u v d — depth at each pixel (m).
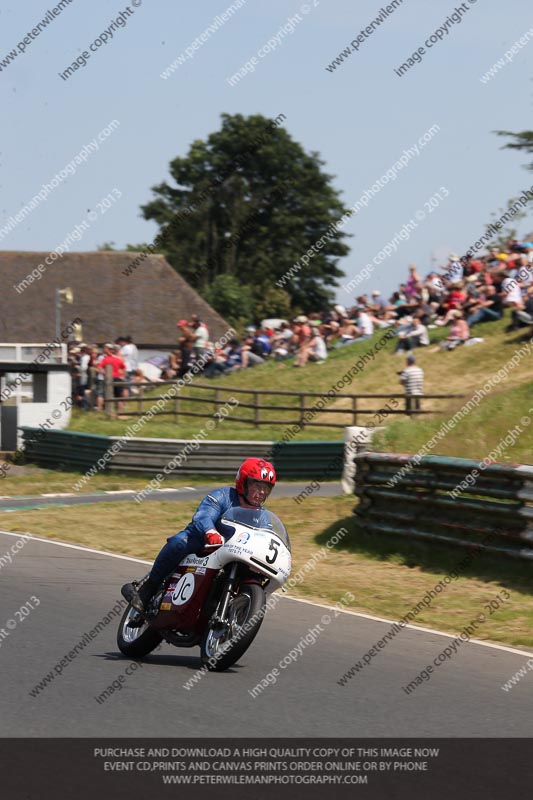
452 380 101.81
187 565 27.52
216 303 197.62
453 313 111.94
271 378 111.06
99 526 55.16
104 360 98.62
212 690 24.84
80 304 177.25
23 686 24.59
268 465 27.41
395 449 57.53
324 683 26.23
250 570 27.03
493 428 55.41
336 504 59.44
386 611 36.56
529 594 38.75
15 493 70.00
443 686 26.58
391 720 23.06
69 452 80.88
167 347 175.38
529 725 23.16
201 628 27.23
